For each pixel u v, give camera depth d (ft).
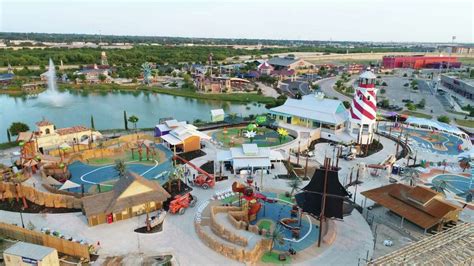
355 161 309.42
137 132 399.24
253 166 266.98
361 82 336.90
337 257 173.99
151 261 167.73
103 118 504.43
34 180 253.03
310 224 204.54
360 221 208.13
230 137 372.58
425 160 311.68
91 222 197.88
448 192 244.42
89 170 283.79
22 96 647.56
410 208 204.23
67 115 517.96
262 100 636.89
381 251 179.01
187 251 177.37
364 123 338.54
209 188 250.57
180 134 325.62
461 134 384.47
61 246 173.58
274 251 178.29
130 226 199.52
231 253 171.73
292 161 305.94
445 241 150.51
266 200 230.27
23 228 180.65
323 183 182.80
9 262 154.20
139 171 283.18
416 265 134.31
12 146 343.26
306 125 396.37
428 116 502.79
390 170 278.46
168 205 222.07
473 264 141.59
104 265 165.37
